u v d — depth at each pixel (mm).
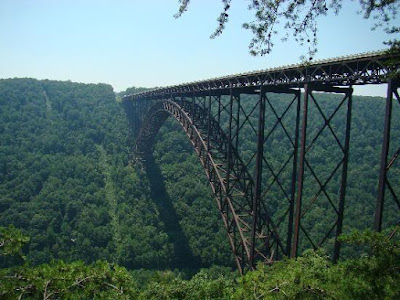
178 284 16094
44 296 7344
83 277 8141
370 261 7852
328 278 8789
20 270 7871
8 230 8500
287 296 8211
